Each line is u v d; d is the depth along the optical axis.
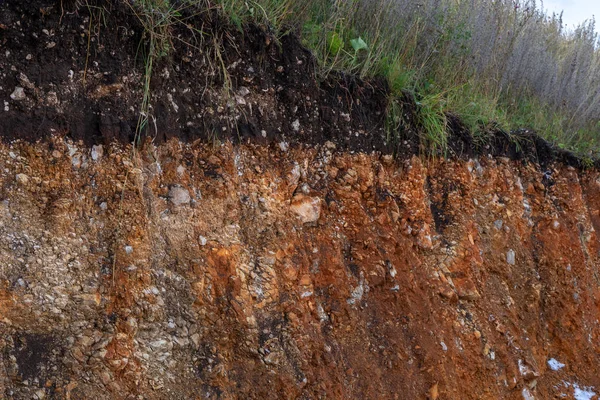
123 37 3.19
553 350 5.80
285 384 3.32
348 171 4.18
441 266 4.74
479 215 5.27
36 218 2.83
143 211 3.09
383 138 4.48
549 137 6.78
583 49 8.21
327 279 3.86
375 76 4.56
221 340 3.23
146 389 2.93
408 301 4.22
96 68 3.10
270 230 3.62
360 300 4.00
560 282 5.99
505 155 5.81
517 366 4.92
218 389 3.13
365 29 5.03
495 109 6.07
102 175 3.04
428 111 4.82
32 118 2.90
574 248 6.23
